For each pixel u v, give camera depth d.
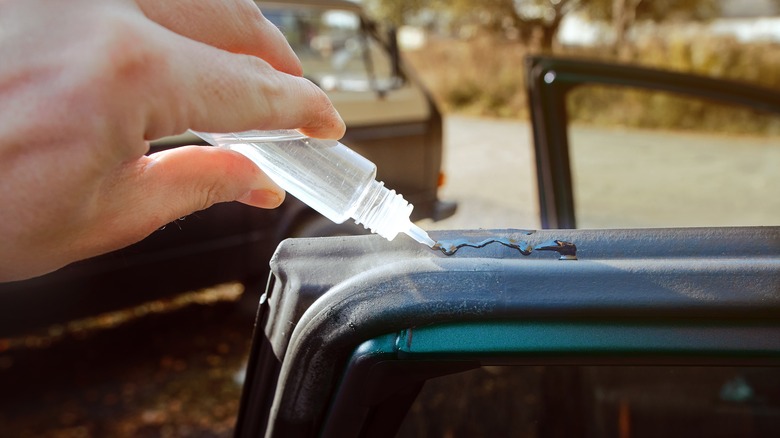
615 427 0.48
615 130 1.93
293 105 0.27
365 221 0.35
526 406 0.42
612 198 1.90
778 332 0.30
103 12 0.24
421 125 1.90
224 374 1.63
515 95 6.18
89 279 1.37
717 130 2.97
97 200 0.27
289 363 0.33
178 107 0.25
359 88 1.81
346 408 0.33
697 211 2.22
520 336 0.31
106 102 0.24
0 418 1.43
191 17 0.27
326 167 0.35
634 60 6.38
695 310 0.30
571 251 0.33
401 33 9.97
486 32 8.02
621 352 0.31
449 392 0.39
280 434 0.35
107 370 1.64
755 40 6.47
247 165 0.31
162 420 1.45
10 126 0.24
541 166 1.03
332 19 2.01
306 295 0.33
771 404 0.53
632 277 0.31
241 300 1.77
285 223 1.49
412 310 0.31
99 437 1.39
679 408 0.50
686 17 8.62
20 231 0.25
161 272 1.45
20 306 1.32
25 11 0.24
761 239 0.32
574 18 8.23
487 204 2.59
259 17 0.28
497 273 0.31
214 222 1.50
